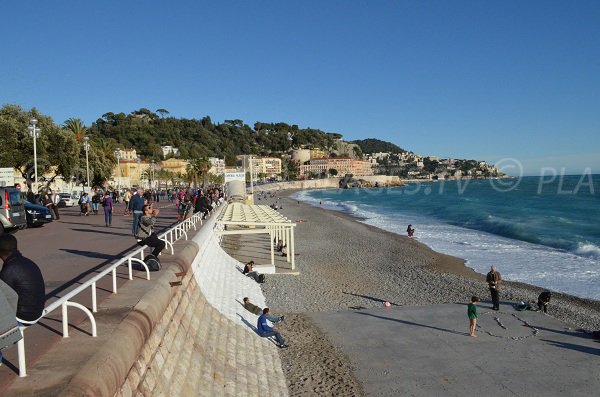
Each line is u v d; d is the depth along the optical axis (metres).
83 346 5.32
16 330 3.95
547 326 16.06
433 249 35.22
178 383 7.75
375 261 29.83
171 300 9.29
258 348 13.17
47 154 47.31
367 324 16.55
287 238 29.08
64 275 10.12
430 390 11.48
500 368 12.66
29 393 4.11
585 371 12.38
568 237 40.47
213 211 32.84
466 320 16.84
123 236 17.92
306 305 19.05
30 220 20.94
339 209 83.75
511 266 28.28
